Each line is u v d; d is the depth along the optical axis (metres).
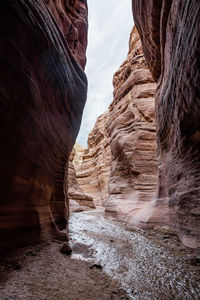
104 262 4.48
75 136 8.23
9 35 3.22
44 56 4.46
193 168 5.68
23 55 3.63
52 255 4.20
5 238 3.58
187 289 3.23
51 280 2.99
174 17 5.20
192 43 3.72
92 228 9.73
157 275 3.80
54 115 5.75
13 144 3.67
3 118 3.31
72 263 3.98
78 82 7.66
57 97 5.77
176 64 5.16
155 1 6.80
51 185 6.07
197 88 4.03
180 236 6.41
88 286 2.98
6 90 3.30
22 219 4.16
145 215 9.74
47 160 5.58
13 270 3.09
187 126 5.46
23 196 4.22
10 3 3.18
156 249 5.75
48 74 4.88
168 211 8.43
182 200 6.32
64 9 8.60
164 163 8.99
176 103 5.79
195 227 5.31
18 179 3.98
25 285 2.68
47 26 4.57
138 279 3.59
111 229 9.45
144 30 9.08
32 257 3.80
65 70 6.11
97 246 6.04
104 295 2.76
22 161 4.06
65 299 2.47
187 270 4.05
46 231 5.14
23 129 3.91
